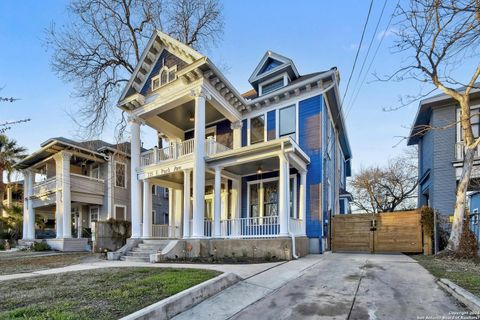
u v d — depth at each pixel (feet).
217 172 35.12
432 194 40.93
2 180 74.49
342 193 62.23
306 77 42.57
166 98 38.14
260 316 12.32
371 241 35.60
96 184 60.70
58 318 10.73
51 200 60.59
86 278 18.94
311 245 35.40
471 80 26.08
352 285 16.72
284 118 40.22
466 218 26.78
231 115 41.01
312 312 12.44
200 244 32.55
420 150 53.06
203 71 35.06
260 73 46.78
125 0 52.60
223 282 16.56
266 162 35.24
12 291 15.52
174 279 17.37
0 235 73.10
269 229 36.58
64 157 56.03
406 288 15.55
